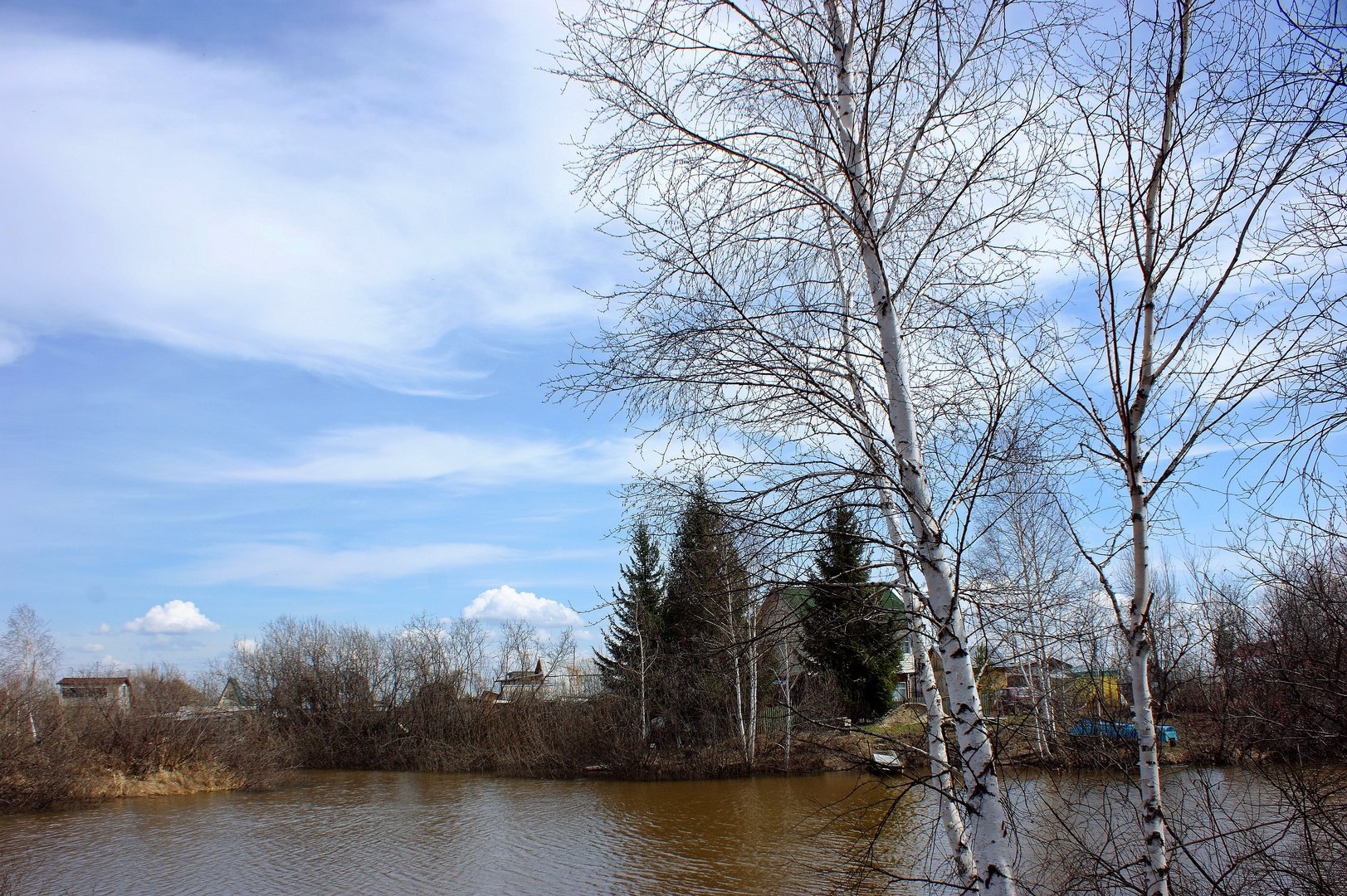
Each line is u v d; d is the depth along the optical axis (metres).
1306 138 5.21
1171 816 6.89
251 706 57.03
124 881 20.75
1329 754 7.00
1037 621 6.48
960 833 6.01
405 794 36.34
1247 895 6.30
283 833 26.84
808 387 6.24
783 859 19.53
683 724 34.31
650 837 23.75
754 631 6.55
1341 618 7.05
